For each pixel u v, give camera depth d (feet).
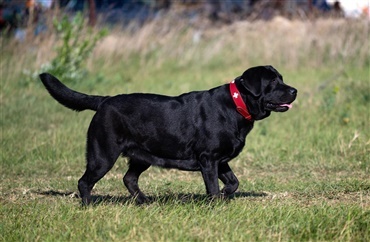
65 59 68.74
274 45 87.25
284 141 46.24
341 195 33.53
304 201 32.24
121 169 41.16
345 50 81.97
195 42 91.97
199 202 29.76
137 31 87.15
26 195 34.24
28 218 28.12
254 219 26.96
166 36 90.22
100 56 80.43
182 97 31.22
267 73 30.86
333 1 98.37
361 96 58.08
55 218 27.68
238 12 107.76
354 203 30.96
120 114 30.83
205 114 30.42
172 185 36.37
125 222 26.04
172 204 30.01
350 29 83.30
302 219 26.50
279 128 49.93
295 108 55.98
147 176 39.55
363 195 33.32
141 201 32.48
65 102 32.17
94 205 30.42
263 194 34.24
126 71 80.64
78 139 46.57
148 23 89.61
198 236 24.27
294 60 83.76
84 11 81.66
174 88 69.46
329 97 56.08
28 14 77.66
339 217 26.63
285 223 26.12
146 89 67.97
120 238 24.27
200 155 30.45
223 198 30.27
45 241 24.70
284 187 35.50
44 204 31.09
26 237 25.36
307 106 56.44
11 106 55.67
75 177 39.06
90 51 71.36
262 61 86.79
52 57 72.54
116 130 30.86
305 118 52.49
